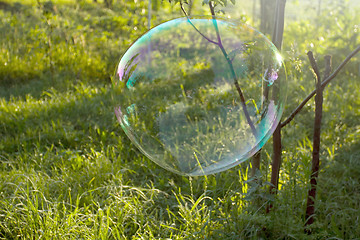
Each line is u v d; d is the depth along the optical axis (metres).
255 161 2.04
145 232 2.02
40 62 5.22
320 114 1.94
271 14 6.34
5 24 6.42
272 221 1.89
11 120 3.55
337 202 2.45
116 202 2.19
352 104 3.96
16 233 2.05
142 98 1.75
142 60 1.73
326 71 2.00
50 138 3.26
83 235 1.97
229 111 1.71
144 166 2.77
